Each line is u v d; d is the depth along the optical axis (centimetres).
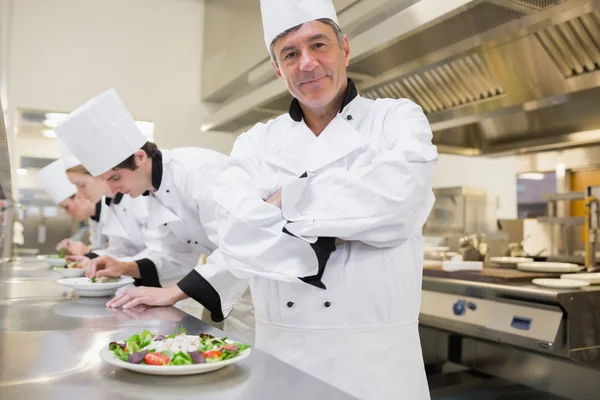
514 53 243
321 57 113
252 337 130
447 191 433
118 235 272
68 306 139
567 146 357
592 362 202
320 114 125
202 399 63
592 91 229
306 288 113
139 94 493
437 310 256
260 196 117
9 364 78
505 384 269
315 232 104
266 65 345
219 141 524
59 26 466
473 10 201
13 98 448
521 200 555
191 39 517
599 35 213
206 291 140
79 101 469
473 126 348
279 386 68
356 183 103
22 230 423
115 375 73
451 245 382
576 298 200
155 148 185
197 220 185
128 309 133
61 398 62
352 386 111
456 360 303
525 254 352
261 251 106
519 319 212
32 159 501
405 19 196
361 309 112
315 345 112
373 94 326
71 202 350
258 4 373
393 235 105
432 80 290
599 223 274
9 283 196
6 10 435
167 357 74
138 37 496
